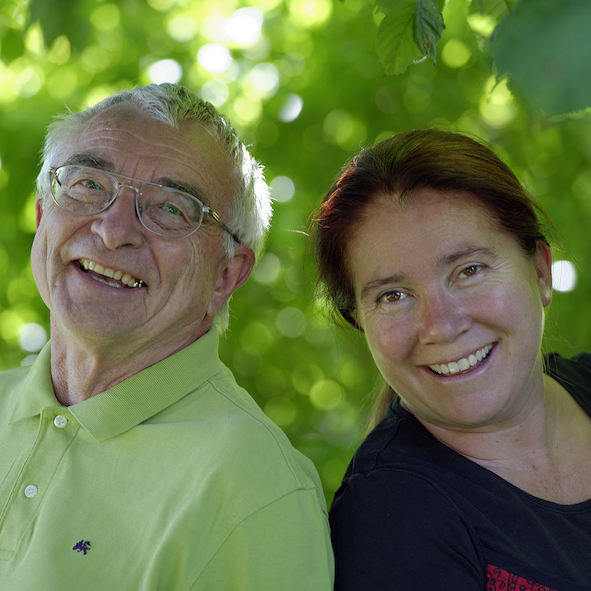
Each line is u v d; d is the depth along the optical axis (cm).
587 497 169
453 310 157
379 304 167
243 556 143
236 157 188
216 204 180
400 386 169
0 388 193
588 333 423
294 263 481
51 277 172
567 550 151
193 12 452
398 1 161
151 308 170
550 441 172
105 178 171
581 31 61
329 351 496
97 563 146
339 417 520
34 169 410
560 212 432
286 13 451
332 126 464
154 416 167
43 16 198
